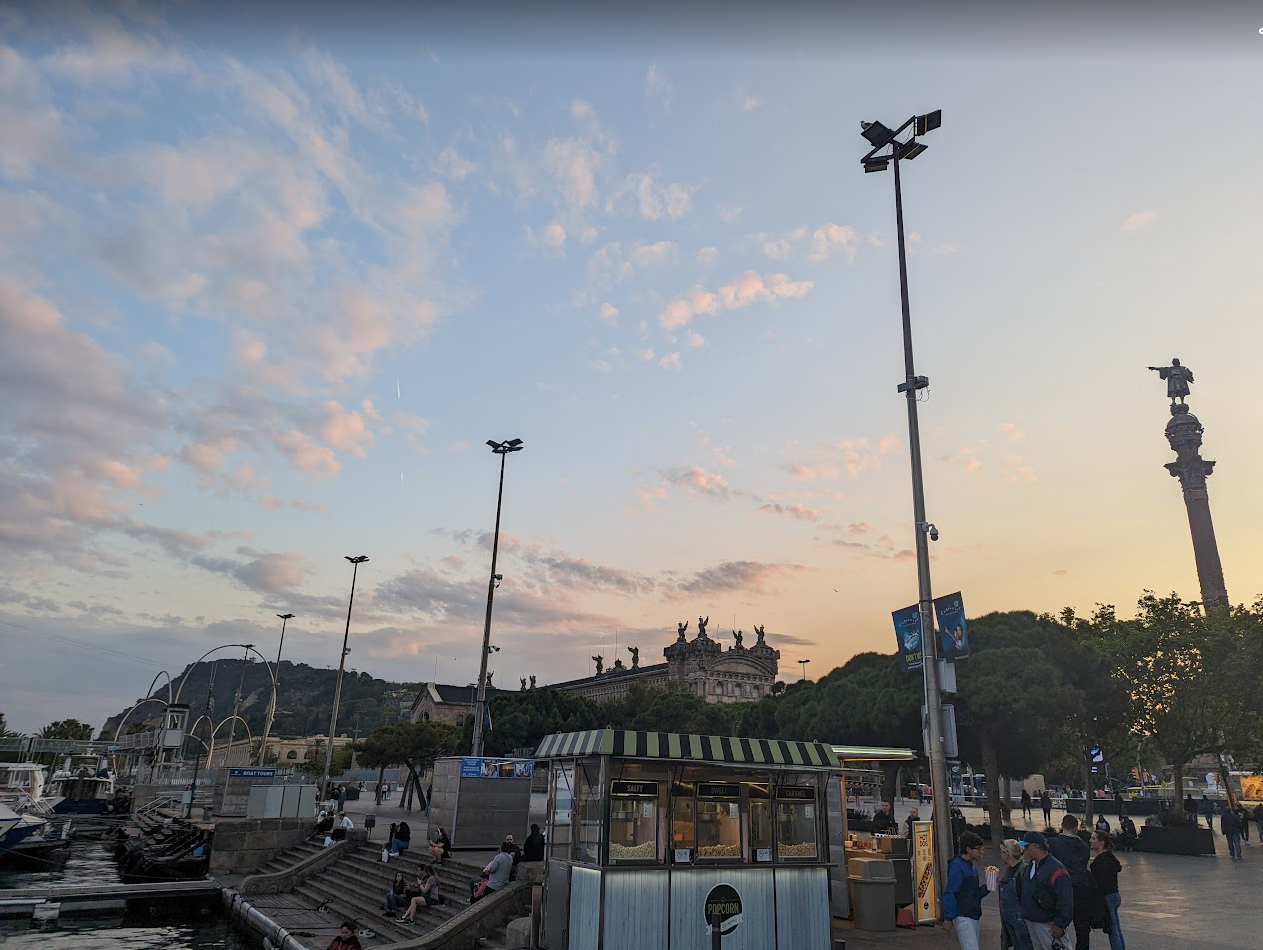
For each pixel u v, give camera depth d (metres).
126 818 60.97
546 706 66.94
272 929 19.64
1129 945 13.80
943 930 15.52
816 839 14.00
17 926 22.83
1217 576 107.75
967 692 34.16
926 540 17.72
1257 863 27.75
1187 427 113.25
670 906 12.15
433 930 16.09
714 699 133.25
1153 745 47.50
